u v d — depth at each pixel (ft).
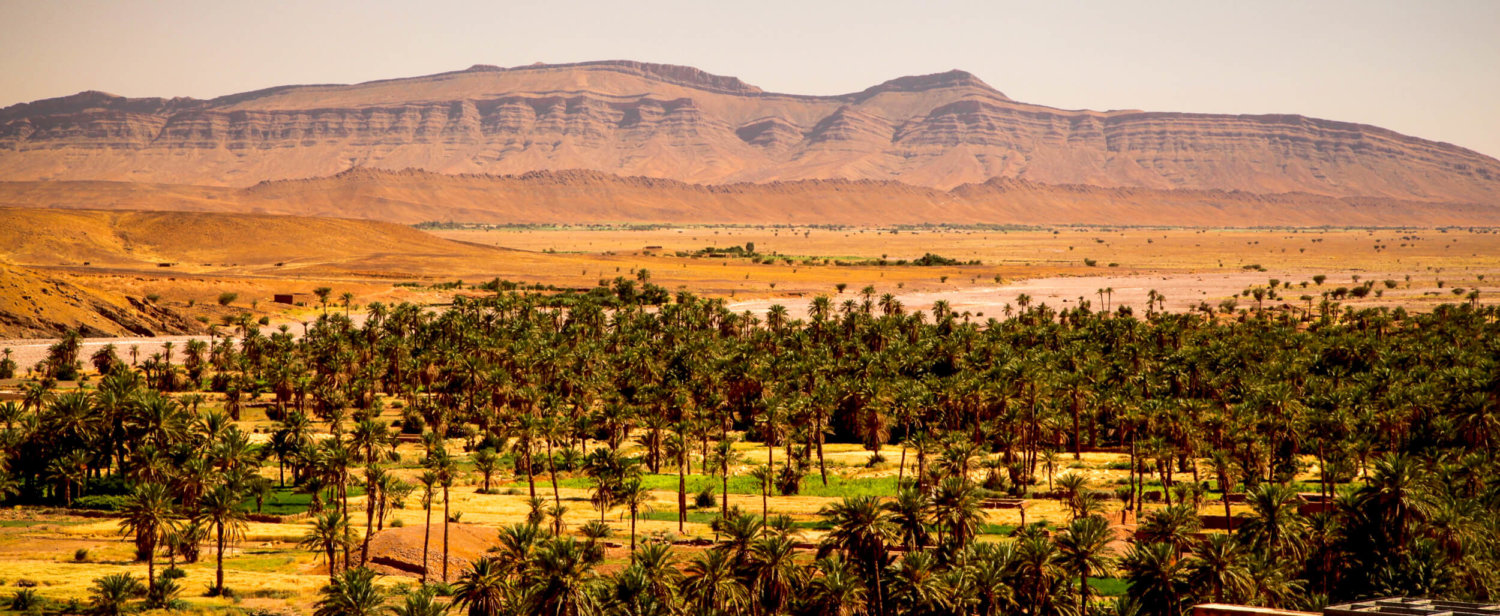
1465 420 323.57
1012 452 355.56
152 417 336.49
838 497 337.31
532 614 183.52
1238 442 327.26
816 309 632.38
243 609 222.28
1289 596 195.93
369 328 588.91
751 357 478.59
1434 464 281.74
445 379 474.08
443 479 257.34
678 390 417.69
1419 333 528.22
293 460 351.05
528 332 567.59
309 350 544.62
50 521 305.53
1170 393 428.15
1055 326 549.13
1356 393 365.81
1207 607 181.37
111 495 334.85
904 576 191.93
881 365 469.57
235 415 457.27
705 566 192.03
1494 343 467.93
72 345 561.84
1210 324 599.16
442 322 592.60
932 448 322.14
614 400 422.82
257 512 315.99
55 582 240.53
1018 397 370.53
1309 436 333.01
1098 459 385.09
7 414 335.88
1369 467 331.57
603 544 266.16
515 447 372.58
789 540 203.41
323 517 252.01
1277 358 458.50
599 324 627.87
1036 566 190.70
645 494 264.52
